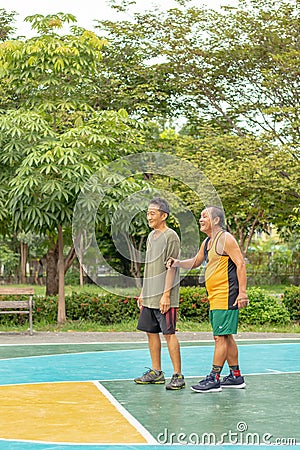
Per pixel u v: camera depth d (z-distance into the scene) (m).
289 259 38.84
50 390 8.79
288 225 24.50
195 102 23.14
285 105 21.66
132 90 22.41
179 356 8.71
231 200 20.59
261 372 10.25
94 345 13.70
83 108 17.58
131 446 6.00
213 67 22.44
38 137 16.03
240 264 8.35
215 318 8.41
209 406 7.59
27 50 16.11
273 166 19.38
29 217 15.61
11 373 10.27
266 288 34.53
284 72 21.12
